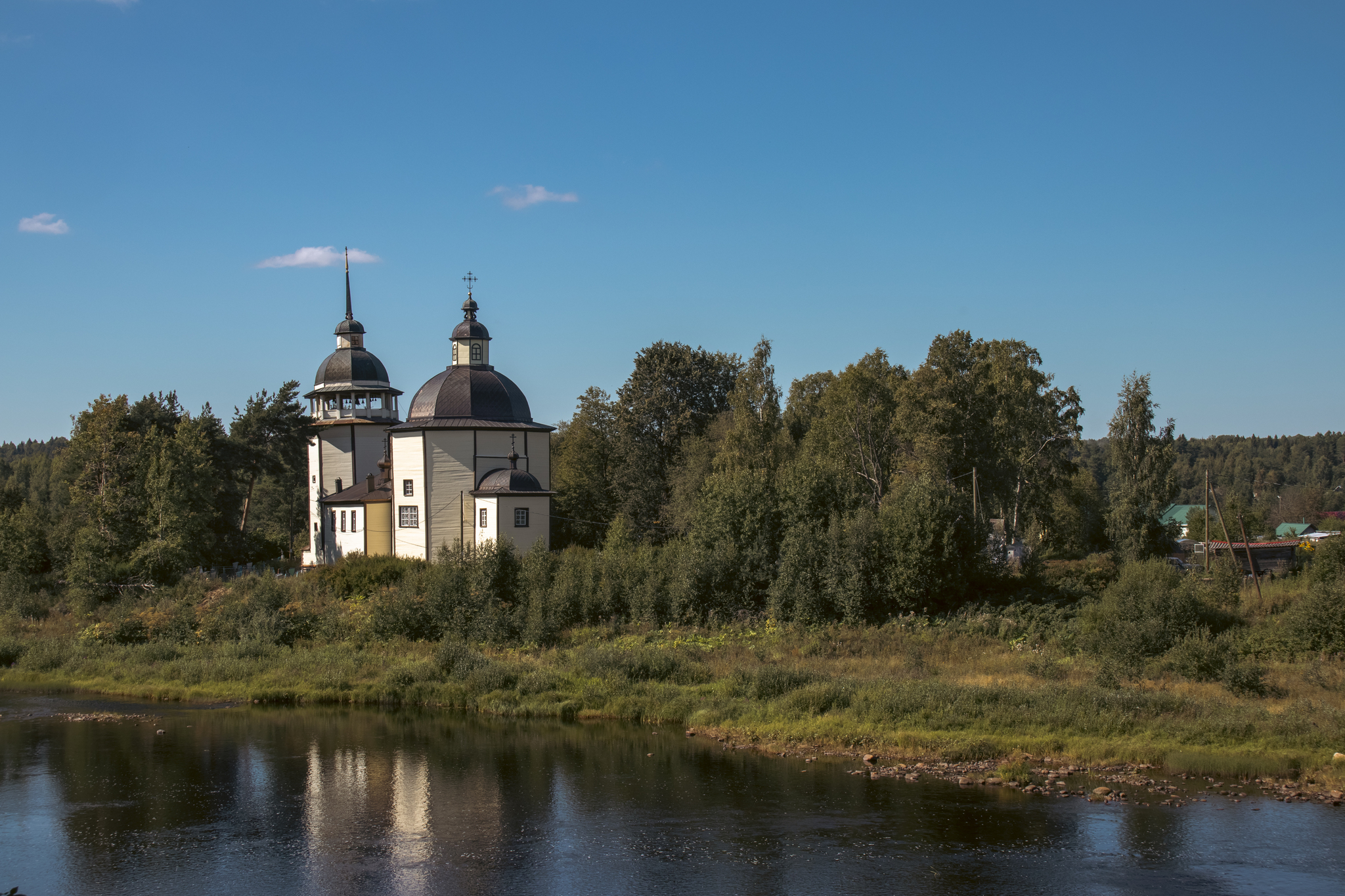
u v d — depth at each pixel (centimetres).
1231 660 3272
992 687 3159
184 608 5350
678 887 1908
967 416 6544
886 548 4419
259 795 2577
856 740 2886
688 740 3070
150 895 1936
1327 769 2461
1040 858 2005
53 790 2642
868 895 1845
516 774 2717
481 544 5212
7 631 5641
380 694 3828
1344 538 4281
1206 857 1998
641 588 4791
